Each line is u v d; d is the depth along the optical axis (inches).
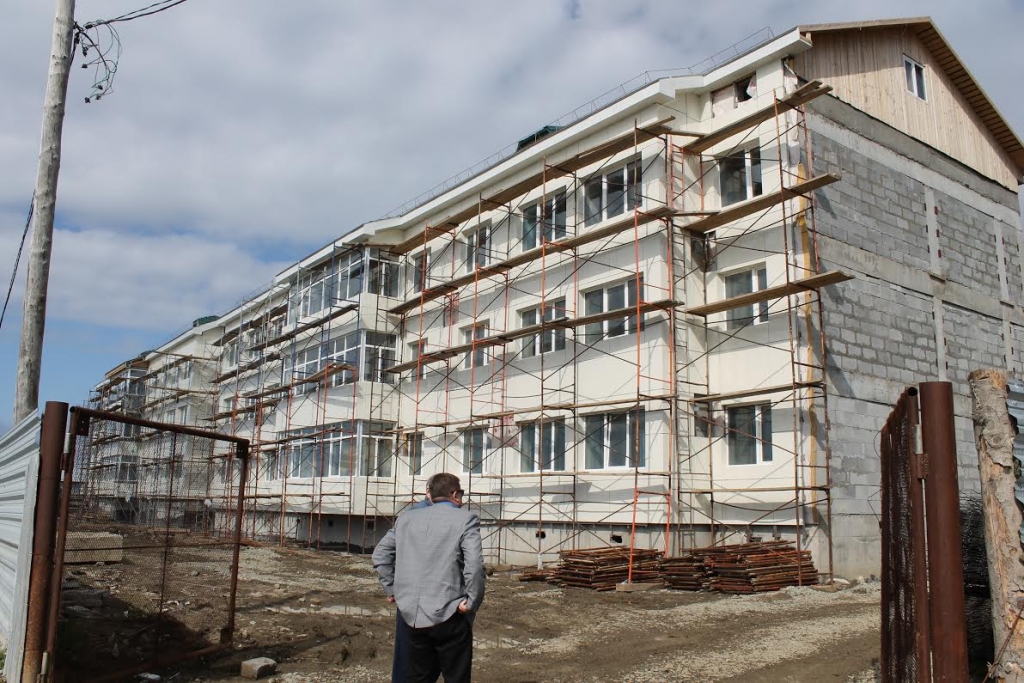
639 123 787.4
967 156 914.1
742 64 743.7
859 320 725.3
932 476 162.6
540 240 896.3
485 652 365.4
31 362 402.9
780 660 339.0
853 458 688.4
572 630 429.4
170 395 1734.7
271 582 611.2
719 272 757.3
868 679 294.8
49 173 421.7
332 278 1176.8
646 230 762.2
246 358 1517.0
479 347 948.0
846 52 793.6
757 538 685.3
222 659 324.5
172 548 351.6
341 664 326.0
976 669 273.3
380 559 211.5
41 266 413.1
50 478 254.8
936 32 861.2
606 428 777.6
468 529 204.1
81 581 280.7
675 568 612.4
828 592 576.4
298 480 1124.5
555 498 813.9
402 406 1071.6
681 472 709.3
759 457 700.7
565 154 869.8
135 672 288.7
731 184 767.7
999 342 880.3
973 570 311.7
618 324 784.3
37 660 244.7
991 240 914.1
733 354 734.5
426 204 1064.2
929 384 165.8
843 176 748.6
